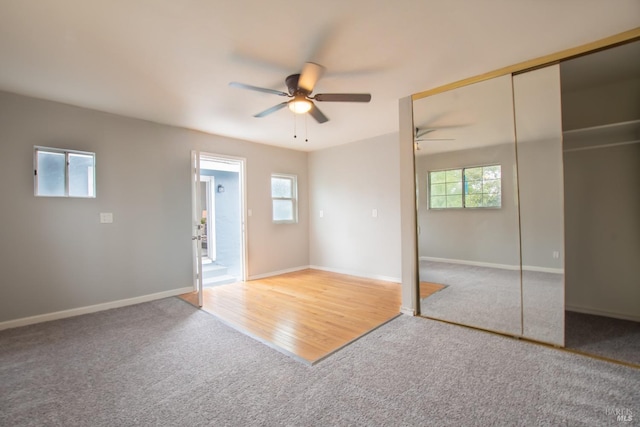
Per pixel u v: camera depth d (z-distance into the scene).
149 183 3.87
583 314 3.18
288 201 5.69
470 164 2.90
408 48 2.24
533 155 2.60
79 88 2.85
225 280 4.96
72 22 1.85
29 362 2.27
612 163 3.05
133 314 3.33
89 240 3.40
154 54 2.26
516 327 2.73
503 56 2.39
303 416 1.66
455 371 2.09
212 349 2.47
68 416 1.68
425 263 3.21
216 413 1.69
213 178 6.91
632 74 2.74
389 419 1.62
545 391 1.84
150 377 2.06
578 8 1.80
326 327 2.92
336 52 2.28
